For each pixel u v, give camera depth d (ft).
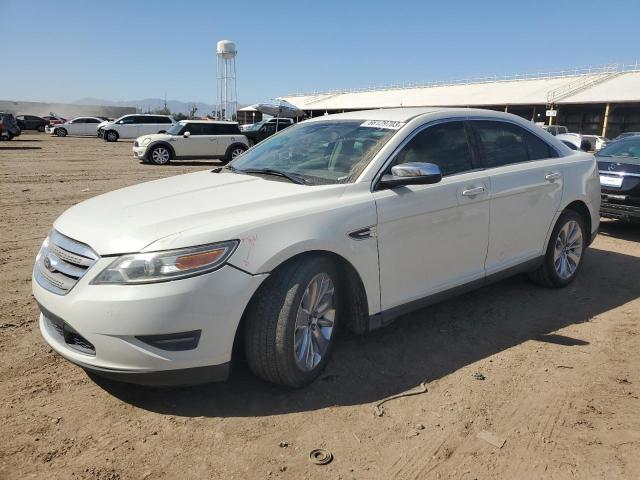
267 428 9.72
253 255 9.87
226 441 9.34
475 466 8.87
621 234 26.03
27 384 10.94
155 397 10.64
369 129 13.53
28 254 20.39
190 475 8.50
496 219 14.37
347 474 8.61
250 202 10.82
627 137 27.91
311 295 10.84
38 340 12.87
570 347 13.16
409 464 8.88
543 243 16.19
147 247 9.41
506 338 13.61
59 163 60.80
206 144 67.21
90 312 9.32
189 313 9.33
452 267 13.46
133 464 8.71
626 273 19.25
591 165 17.85
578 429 9.88
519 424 10.01
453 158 13.84
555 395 11.00
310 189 11.49
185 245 9.43
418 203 12.36
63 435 9.39
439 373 11.80
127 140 121.08
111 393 10.73
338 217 11.03
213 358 9.68
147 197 11.71
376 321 11.94
